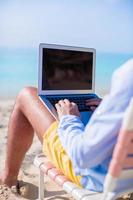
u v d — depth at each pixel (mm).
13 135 2438
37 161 2238
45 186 2777
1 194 2555
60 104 1959
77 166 1574
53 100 2225
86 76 2416
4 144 3783
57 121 2047
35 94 2271
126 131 1343
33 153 3494
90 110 2242
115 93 1380
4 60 10367
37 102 2203
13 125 2418
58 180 1942
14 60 10453
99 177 1662
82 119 2143
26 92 2311
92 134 1437
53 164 2129
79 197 1739
